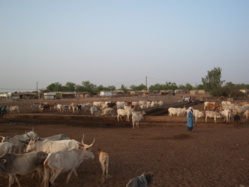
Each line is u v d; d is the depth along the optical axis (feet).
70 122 91.09
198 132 67.77
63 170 28.12
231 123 85.81
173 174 32.50
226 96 260.21
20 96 301.63
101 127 81.71
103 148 48.39
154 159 39.91
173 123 83.15
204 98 244.22
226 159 39.88
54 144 33.88
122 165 36.68
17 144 38.40
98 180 30.55
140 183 20.99
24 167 27.91
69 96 336.70
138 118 79.97
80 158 30.35
